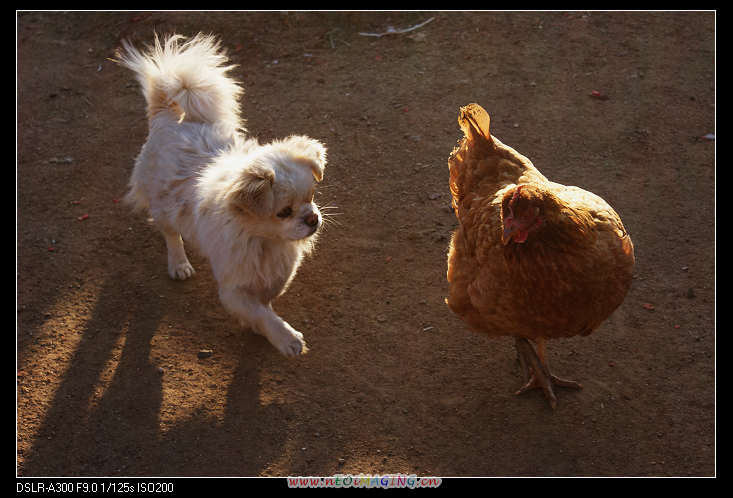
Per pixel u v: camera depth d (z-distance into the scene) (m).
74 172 6.76
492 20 8.42
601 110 6.97
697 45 7.75
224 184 4.20
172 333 5.09
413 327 5.08
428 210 6.08
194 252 5.90
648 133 6.65
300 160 4.21
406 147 6.77
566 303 3.63
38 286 5.50
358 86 7.64
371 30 8.50
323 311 5.26
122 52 8.46
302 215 4.20
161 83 5.03
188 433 4.35
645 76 7.36
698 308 4.98
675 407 4.34
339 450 4.23
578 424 4.29
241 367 4.83
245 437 4.33
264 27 8.61
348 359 4.86
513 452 4.16
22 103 7.76
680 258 5.40
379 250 5.75
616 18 8.28
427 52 8.03
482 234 3.89
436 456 4.18
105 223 6.16
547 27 8.23
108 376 4.75
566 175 6.25
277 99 7.55
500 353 4.83
